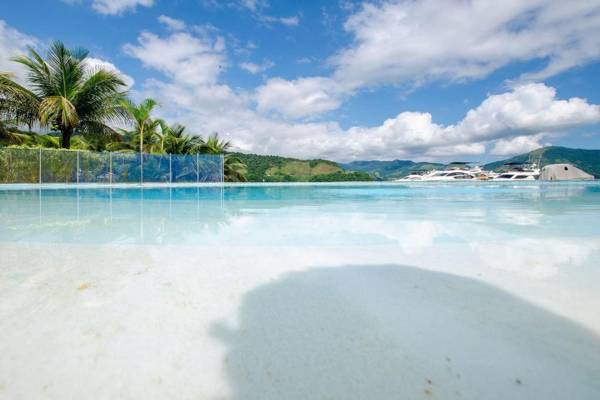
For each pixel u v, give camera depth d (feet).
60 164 36.70
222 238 8.93
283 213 15.69
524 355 3.16
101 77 39.58
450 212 16.40
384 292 4.76
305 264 6.18
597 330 3.65
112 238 8.77
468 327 3.72
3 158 33.45
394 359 3.10
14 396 2.55
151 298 4.46
